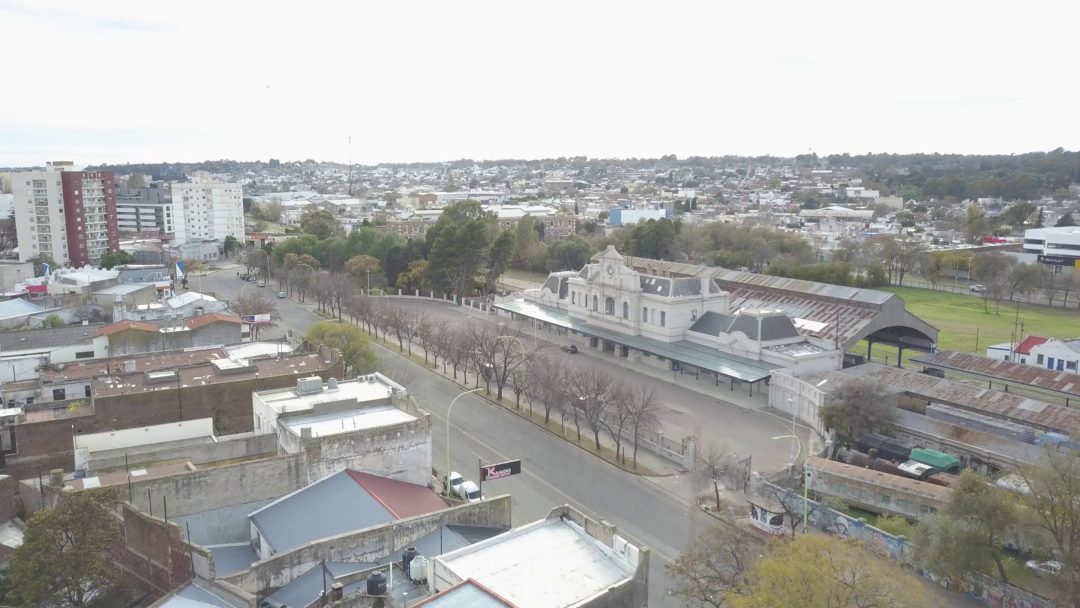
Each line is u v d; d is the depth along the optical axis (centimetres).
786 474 8700
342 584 4897
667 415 11106
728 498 8406
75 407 9131
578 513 5525
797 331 12912
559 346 15550
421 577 5156
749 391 12206
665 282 14088
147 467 6912
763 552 6094
